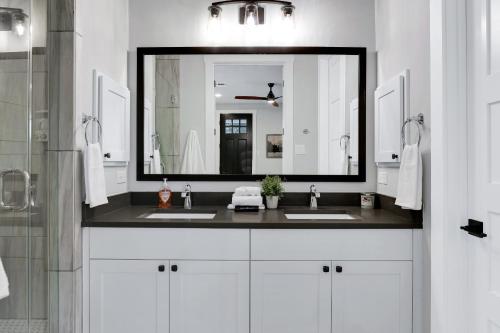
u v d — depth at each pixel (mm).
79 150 1890
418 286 1883
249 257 1895
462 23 1565
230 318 1907
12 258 1564
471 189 1535
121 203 2391
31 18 1663
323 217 2340
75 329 1852
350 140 2545
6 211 1525
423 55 1844
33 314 1708
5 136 1515
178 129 2555
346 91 2543
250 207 2320
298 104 2559
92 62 2021
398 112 2053
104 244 1909
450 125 1568
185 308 1907
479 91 1479
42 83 1777
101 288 1912
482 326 1468
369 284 1894
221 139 2557
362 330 1895
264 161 2555
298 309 1895
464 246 1560
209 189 2549
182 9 2557
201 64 2559
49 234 1834
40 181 1759
